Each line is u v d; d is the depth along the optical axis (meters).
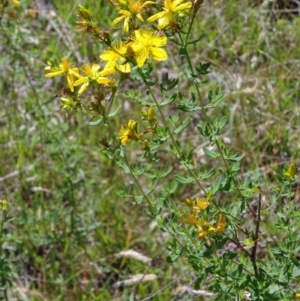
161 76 4.88
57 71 2.52
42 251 4.18
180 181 2.56
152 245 4.02
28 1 5.42
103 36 2.40
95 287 3.96
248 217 3.66
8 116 4.50
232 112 4.39
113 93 2.47
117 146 2.56
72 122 4.71
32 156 4.56
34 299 3.83
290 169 2.53
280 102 4.43
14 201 4.32
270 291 2.55
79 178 4.18
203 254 2.52
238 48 4.71
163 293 3.67
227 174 2.53
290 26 4.89
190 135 4.56
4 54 4.87
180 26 2.35
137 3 2.39
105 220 4.20
